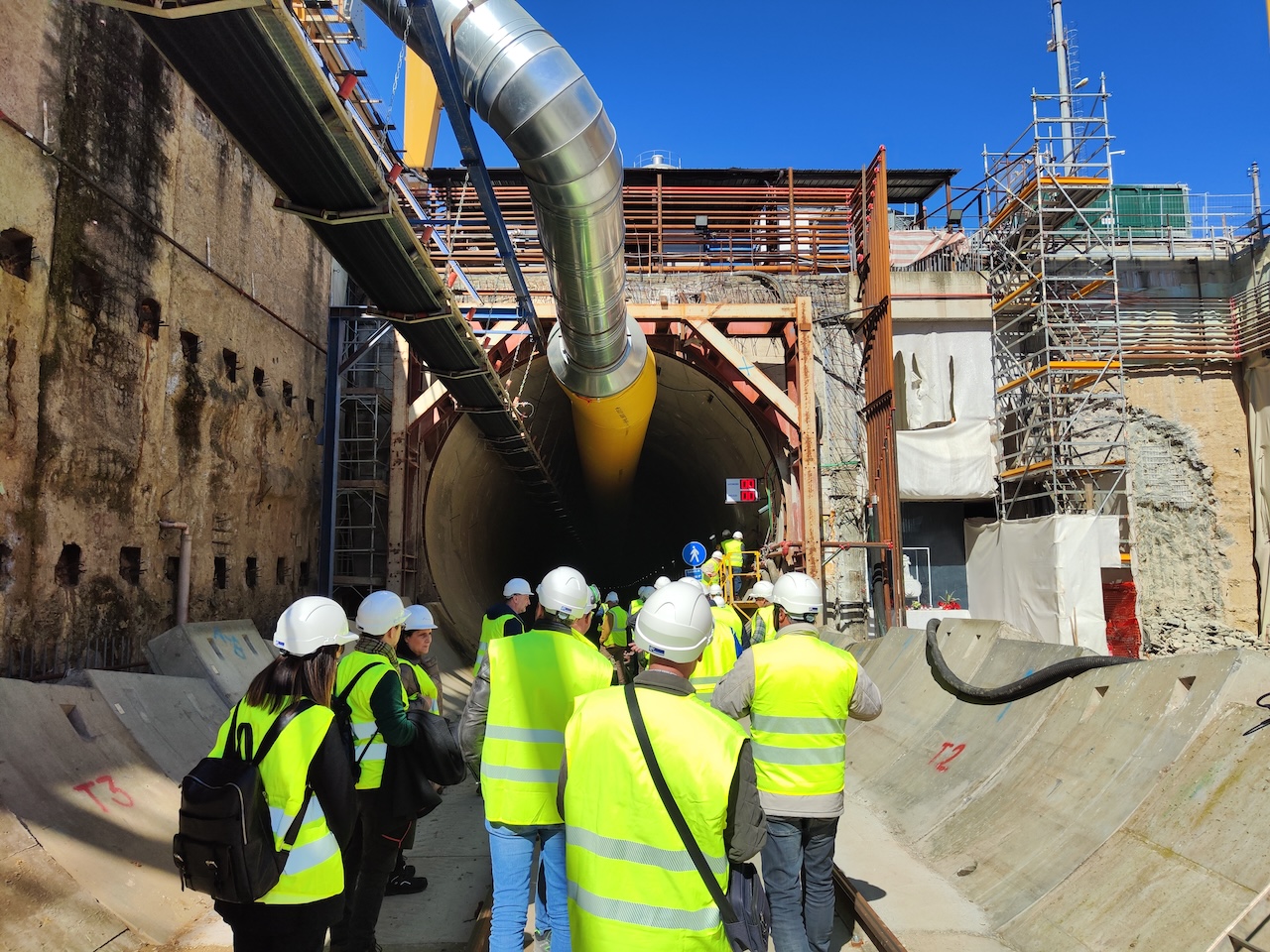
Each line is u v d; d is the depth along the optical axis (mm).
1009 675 7090
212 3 4613
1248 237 18141
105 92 7941
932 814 6492
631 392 13547
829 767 3910
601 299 10406
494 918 3604
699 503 24250
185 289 9430
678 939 2229
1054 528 14773
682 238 18875
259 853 2639
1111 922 4152
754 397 15852
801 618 4234
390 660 4195
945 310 17234
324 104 5875
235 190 10727
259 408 11406
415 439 15070
